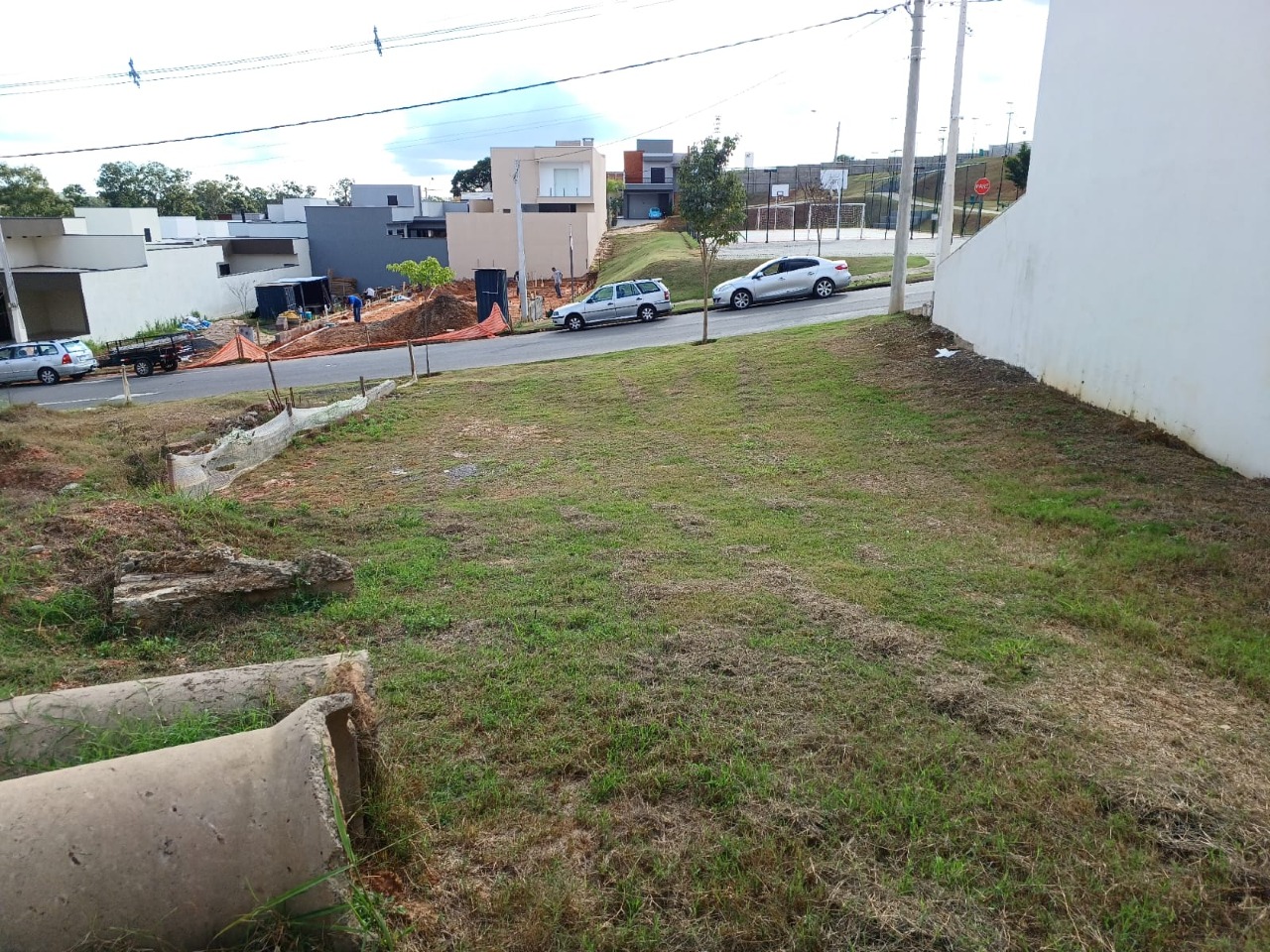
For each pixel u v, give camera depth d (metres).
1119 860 3.28
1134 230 10.17
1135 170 10.11
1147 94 9.83
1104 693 4.66
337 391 19.09
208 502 8.89
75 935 2.36
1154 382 9.88
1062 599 5.98
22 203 57.81
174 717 3.63
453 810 3.67
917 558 6.98
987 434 10.74
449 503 9.88
